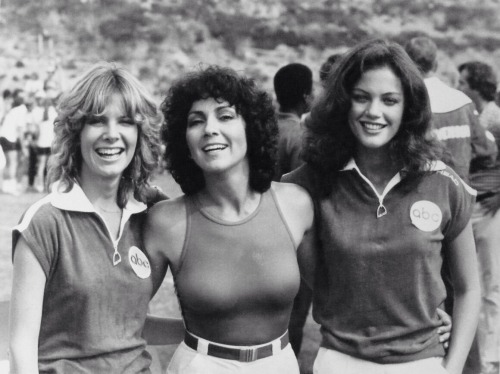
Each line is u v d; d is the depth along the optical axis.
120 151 2.61
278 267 2.70
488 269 4.66
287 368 2.78
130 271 2.61
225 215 2.72
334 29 20.67
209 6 20.73
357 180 2.78
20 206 10.52
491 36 20.05
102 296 2.55
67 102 2.60
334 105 2.78
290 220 2.77
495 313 4.64
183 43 20.41
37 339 2.52
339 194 2.80
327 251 2.78
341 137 2.80
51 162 2.63
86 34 20.12
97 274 2.54
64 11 20.27
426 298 2.77
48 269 2.52
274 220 2.75
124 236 2.65
